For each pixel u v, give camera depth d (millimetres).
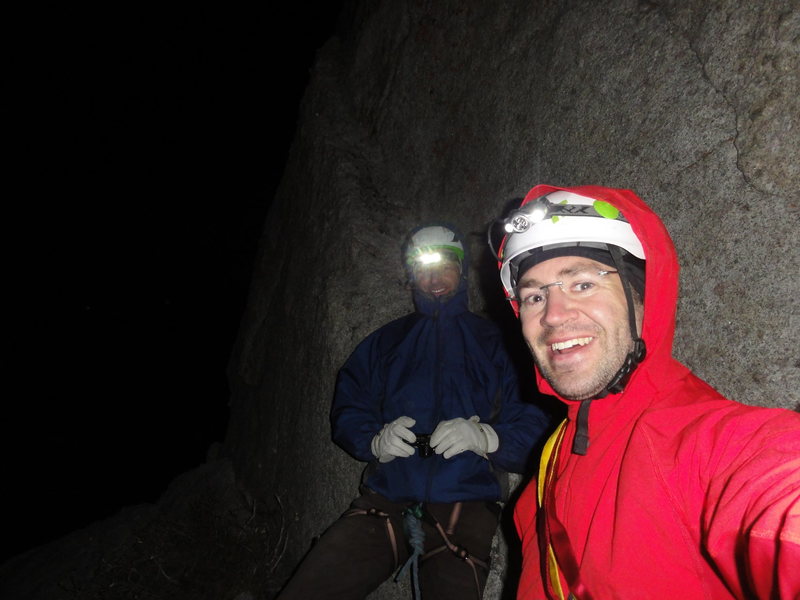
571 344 994
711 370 1478
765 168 1383
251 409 4805
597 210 1044
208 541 3764
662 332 993
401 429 1996
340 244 3475
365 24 4602
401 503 2035
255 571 3480
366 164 3988
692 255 1561
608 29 2016
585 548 902
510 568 2086
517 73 2660
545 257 1042
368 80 4387
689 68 1659
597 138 2010
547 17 2482
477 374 2184
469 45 3213
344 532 1987
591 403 1016
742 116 1452
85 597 3746
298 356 3721
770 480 679
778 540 615
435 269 2309
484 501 2018
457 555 1945
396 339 2359
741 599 714
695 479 804
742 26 1480
